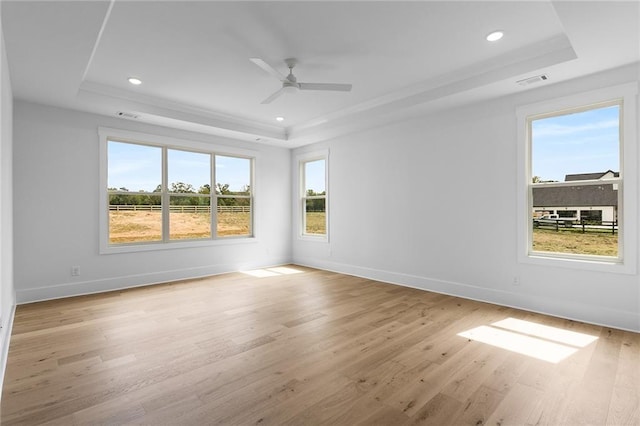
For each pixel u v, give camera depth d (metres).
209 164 5.81
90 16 2.24
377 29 2.78
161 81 3.86
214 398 1.99
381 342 2.83
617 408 1.88
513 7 2.48
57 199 4.23
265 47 3.08
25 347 2.71
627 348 2.67
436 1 2.40
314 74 3.70
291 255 6.90
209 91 4.20
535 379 2.21
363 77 3.77
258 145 6.36
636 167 3.03
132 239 4.95
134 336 2.95
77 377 2.23
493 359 2.50
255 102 4.62
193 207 5.60
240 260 6.09
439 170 4.49
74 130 4.34
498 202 3.93
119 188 4.83
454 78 3.75
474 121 4.13
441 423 1.76
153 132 5.04
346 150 5.75
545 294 3.59
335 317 3.48
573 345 2.74
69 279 4.32
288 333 3.03
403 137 4.91
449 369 2.35
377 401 1.96
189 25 2.70
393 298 4.21
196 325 3.23
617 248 3.21
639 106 3.01
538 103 3.59
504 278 3.89
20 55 2.80
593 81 3.24
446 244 4.43
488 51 3.16
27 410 1.87
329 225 6.08
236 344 2.79
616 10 2.19
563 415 1.82
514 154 3.79
